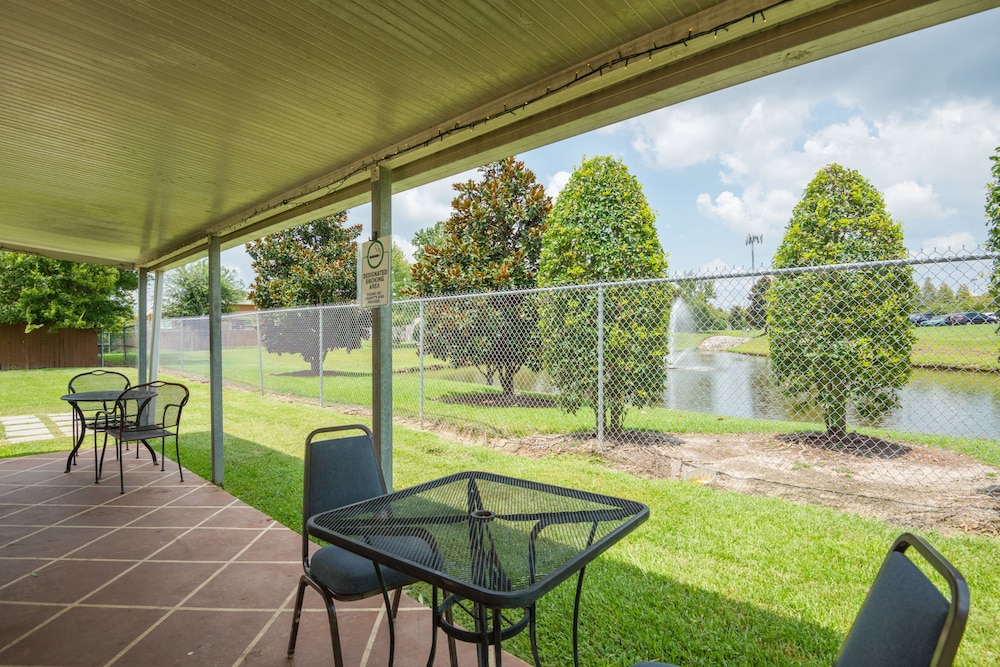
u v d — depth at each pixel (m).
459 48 1.79
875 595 0.93
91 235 5.20
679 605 2.31
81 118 2.41
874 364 3.80
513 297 7.15
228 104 2.26
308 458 2.12
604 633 2.14
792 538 2.91
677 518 3.23
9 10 1.60
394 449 5.29
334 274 13.34
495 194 8.36
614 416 5.07
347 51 1.82
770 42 1.57
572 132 2.19
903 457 3.93
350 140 2.64
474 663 1.99
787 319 4.16
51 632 2.26
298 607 2.05
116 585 2.68
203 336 13.11
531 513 1.71
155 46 1.81
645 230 5.05
